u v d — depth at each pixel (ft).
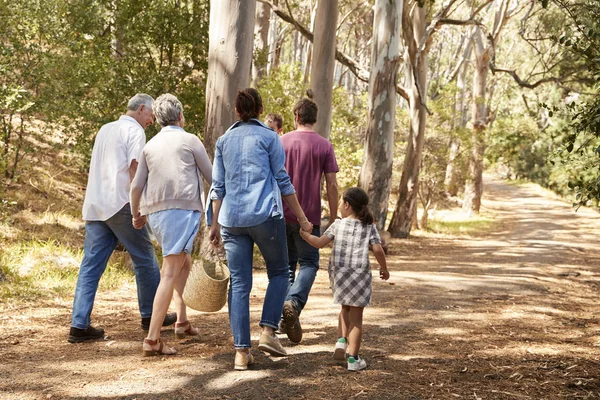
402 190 67.82
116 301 22.74
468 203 105.29
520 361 16.74
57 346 16.37
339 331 15.74
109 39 47.09
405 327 20.39
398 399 12.93
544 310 26.03
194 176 15.48
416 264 44.68
